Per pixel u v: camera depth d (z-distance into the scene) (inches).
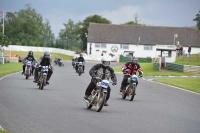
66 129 870.4
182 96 1780.3
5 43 5556.1
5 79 2294.5
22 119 973.8
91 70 1204.5
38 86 1929.1
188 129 938.7
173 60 4709.6
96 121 993.5
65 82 2293.3
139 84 2396.7
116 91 1878.7
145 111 1225.4
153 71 4052.7
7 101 1300.4
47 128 873.5
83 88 1932.8
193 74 3698.3
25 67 2412.6
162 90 2047.2
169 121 1047.0
